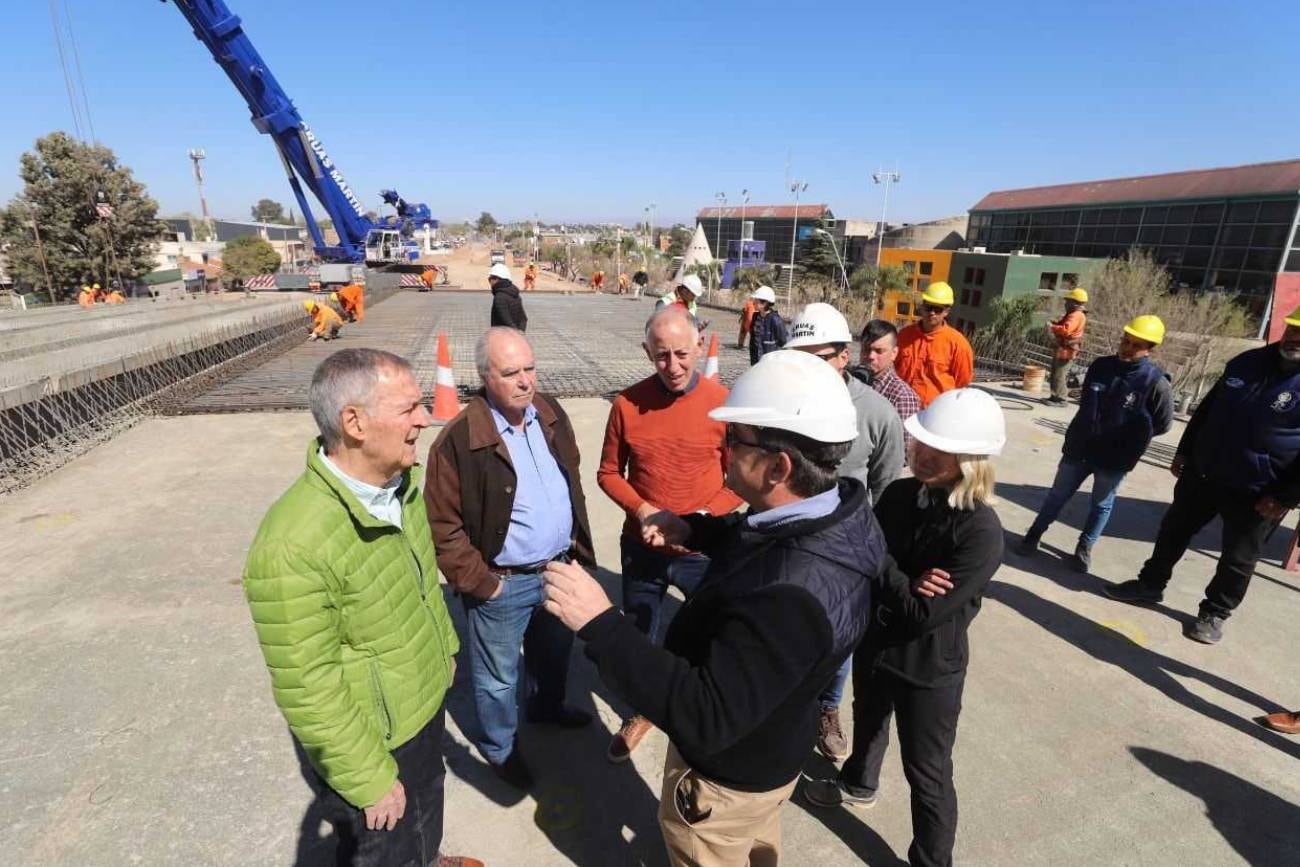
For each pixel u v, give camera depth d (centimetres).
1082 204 3950
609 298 2647
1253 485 332
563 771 265
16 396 539
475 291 2919
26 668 304
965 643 202
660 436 257
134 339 867
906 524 212
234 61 2022
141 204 3856
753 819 149
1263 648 357
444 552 215
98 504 483
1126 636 366
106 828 225
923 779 206
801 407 127
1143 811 252
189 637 330
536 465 230
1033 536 455
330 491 148
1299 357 318
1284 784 266
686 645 143
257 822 231
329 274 2161
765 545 132
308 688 143
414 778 178
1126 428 397
